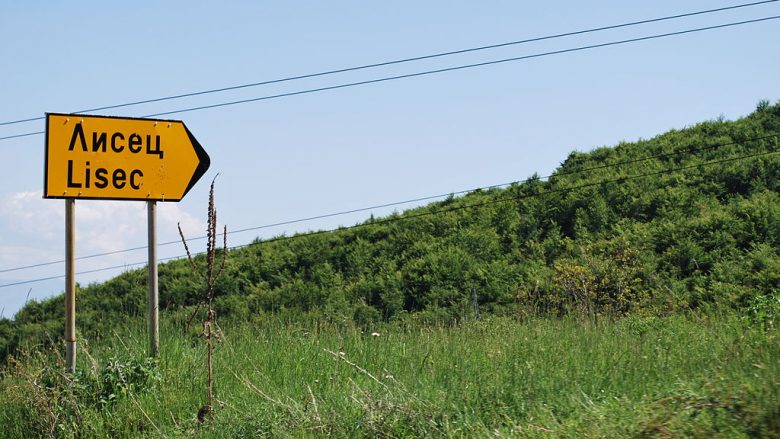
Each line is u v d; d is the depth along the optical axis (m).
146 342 9.66
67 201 9.16
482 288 33.00
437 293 32.94
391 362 8.78
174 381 8.77
